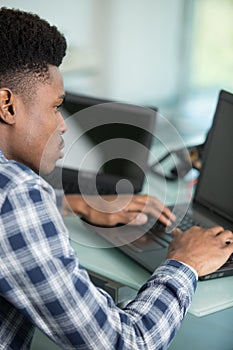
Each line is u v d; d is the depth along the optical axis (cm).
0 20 117
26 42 115
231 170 185
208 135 195
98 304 113
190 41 360
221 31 364
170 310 122
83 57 327
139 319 119
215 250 140
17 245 107
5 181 109
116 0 329
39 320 112
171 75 362
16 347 121
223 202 187
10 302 112
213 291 152
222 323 210
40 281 108
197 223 185
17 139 120
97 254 169
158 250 167
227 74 373
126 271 161
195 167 218
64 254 110
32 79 116
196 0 352
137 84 353
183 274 129
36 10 312
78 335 112
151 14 342
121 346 115
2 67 115
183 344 198
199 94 371
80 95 194
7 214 107
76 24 324
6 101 116
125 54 342
